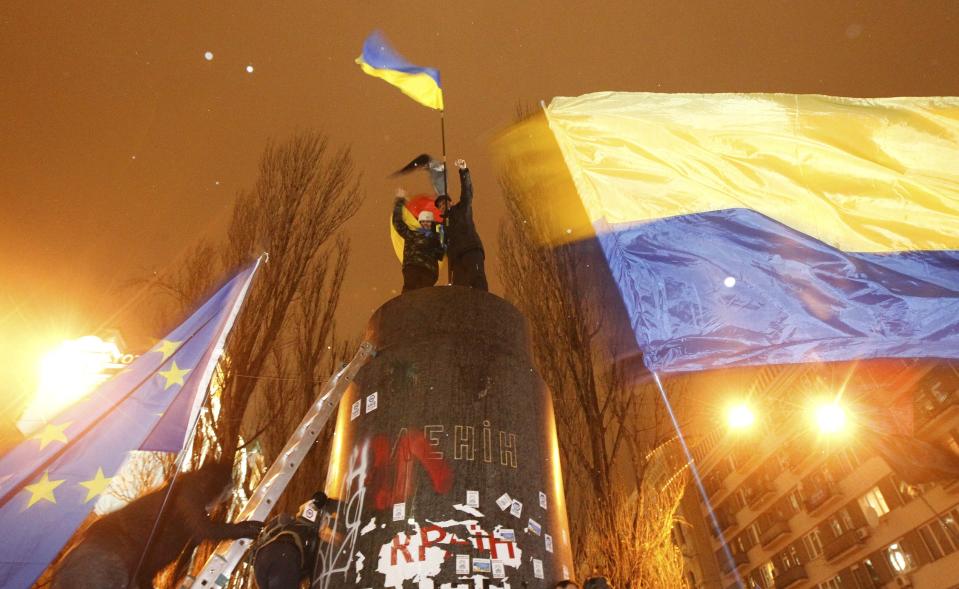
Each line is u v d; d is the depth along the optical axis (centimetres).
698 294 487
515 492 387
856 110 514
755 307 480
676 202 515
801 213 498
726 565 4031
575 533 1288
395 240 664
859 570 2898
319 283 1469
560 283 1530
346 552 365
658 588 1127
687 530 4238
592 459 1308
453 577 343
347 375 454
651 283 495
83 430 397
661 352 477
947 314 457
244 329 1272
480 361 440
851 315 469
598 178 529
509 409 425
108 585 295
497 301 487
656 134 533
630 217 514
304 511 402
